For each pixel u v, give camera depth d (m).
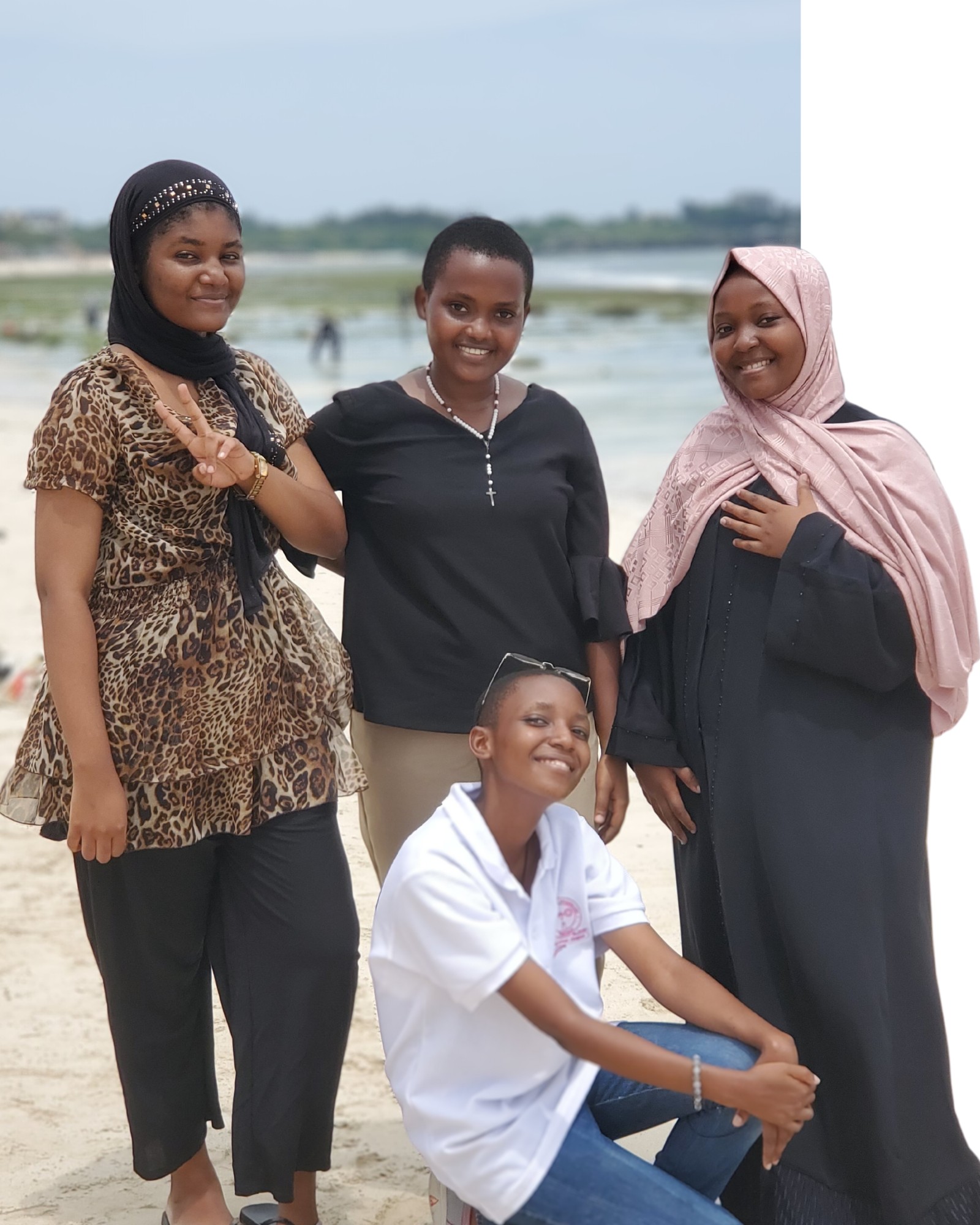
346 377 25.72
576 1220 2.47
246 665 2.78
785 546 2.81
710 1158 2.67
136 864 2.82
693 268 102.56
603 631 3.06
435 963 2.45
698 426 3.08
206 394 2.80
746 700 2.87
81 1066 3.95
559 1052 2.49
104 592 2.75
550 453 3.09
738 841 2.88
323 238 145.88
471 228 2.98
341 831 3.51
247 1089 2.90
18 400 26.25
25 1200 3.27
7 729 6.76
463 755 3.05
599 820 3.12
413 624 3.03
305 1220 3.04
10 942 4.78
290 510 2.80
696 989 2.66
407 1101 2.53
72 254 148.25
